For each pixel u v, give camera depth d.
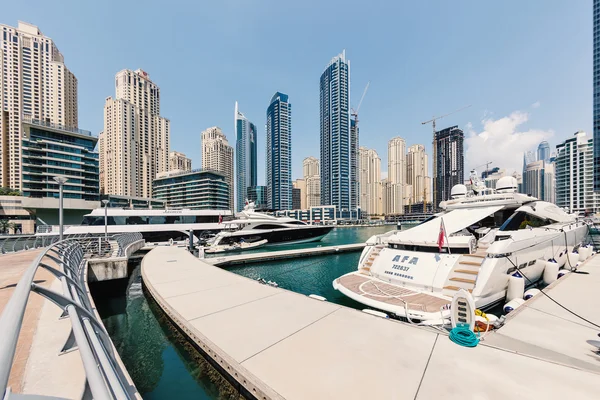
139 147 104.75
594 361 5.89
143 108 107.12
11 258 14.55
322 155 156.88
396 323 7.09
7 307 2.03
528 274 12.86
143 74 111.62
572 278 12.82
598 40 75.00
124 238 24.14
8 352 1.35
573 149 84.19
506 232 12.70
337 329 6.73
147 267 15.85
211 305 8.80
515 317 8.16
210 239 39.84
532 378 4.58
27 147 52.97
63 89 88.44
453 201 18.73
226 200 94.44
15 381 3.84
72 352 4.77
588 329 7.40
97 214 37.03
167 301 9.25
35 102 82.94
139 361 8.03
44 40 85.81
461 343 5.83
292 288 17.84
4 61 78.06
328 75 150.00
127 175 97.62
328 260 27.64
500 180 18.89
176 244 36.59
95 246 18.30
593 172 75.81
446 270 11.55
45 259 14.09
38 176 53.72
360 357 5.35
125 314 12.49
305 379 4.64
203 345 6.19
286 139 164.62
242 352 5.64
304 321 7.30
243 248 35.59
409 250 13.73
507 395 4.12
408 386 4.37
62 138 57.81
